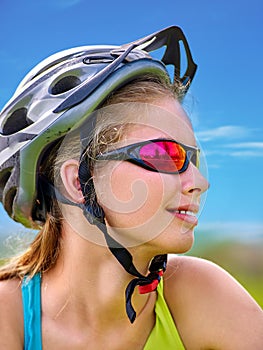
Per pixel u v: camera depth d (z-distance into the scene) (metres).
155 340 2.08
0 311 2.01
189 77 2.21
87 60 2.01
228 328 2.09
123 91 1.95
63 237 2.06
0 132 2.07
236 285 2.18
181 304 2.14
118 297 2.00
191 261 2.21
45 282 2.09
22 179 2.03
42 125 1.96
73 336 2.03
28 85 2.06
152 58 2.02
